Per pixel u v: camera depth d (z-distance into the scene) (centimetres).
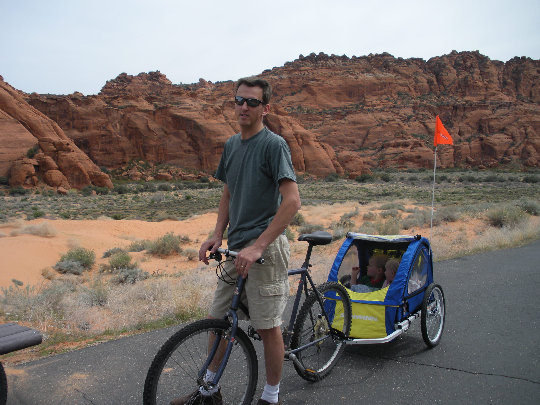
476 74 19450
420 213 2425
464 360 384
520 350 402
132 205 5031
